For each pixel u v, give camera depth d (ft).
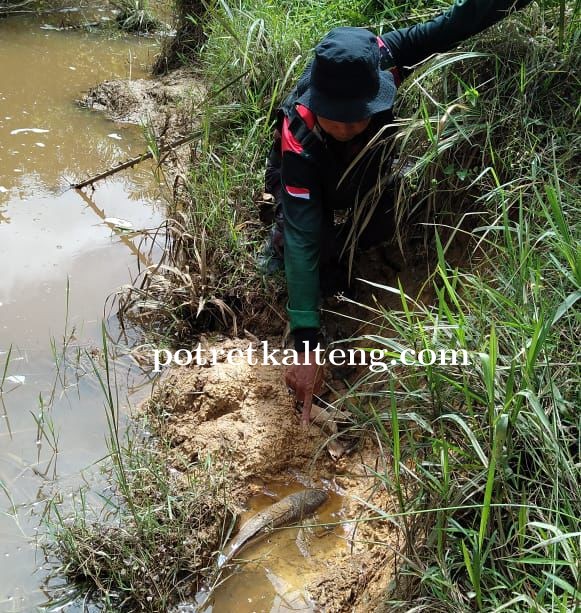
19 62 19.66
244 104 13.35
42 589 7.06
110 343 10.36
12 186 13.87
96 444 8.75
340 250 10.19
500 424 5.55
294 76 13.08
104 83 18.01
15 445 8.66
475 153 9.27
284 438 8.57
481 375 6.35
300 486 8.33
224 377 9.25
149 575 7.05
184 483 8.04
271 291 10.39
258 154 12.26
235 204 11.56
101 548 7.19
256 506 8.09
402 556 6.13
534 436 5.96
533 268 7.31
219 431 8.75
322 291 10.25
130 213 13.34
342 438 8.67
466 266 9.23
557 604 4.98
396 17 12.00
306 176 8.42
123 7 23.31
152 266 11.00
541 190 8.37
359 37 7.89
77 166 14.71
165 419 9.09
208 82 16.47
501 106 9.37
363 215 9.78
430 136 8.71
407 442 7.14
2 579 7.12
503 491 5.87
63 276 11.54
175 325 10.50
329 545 7.59
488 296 7.30
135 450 8.48
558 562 5.02
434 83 9.84
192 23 18.90
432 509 5.85
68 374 9.79
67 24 22.88
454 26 8.98
